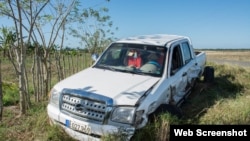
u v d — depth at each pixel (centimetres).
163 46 605
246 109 576
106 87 484
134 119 441
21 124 576
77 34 1185
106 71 575
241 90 859
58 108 489
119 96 455
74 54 1105
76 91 471
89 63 1281
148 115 471
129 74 556
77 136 466
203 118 549
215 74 1122
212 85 904
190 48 764
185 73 657
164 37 720
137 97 459
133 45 625
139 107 446
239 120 536
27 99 671
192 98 725
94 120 449
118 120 441
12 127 557
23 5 653
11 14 651
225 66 1351
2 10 614
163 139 456
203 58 907
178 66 641
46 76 804
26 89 688
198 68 775
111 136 433
